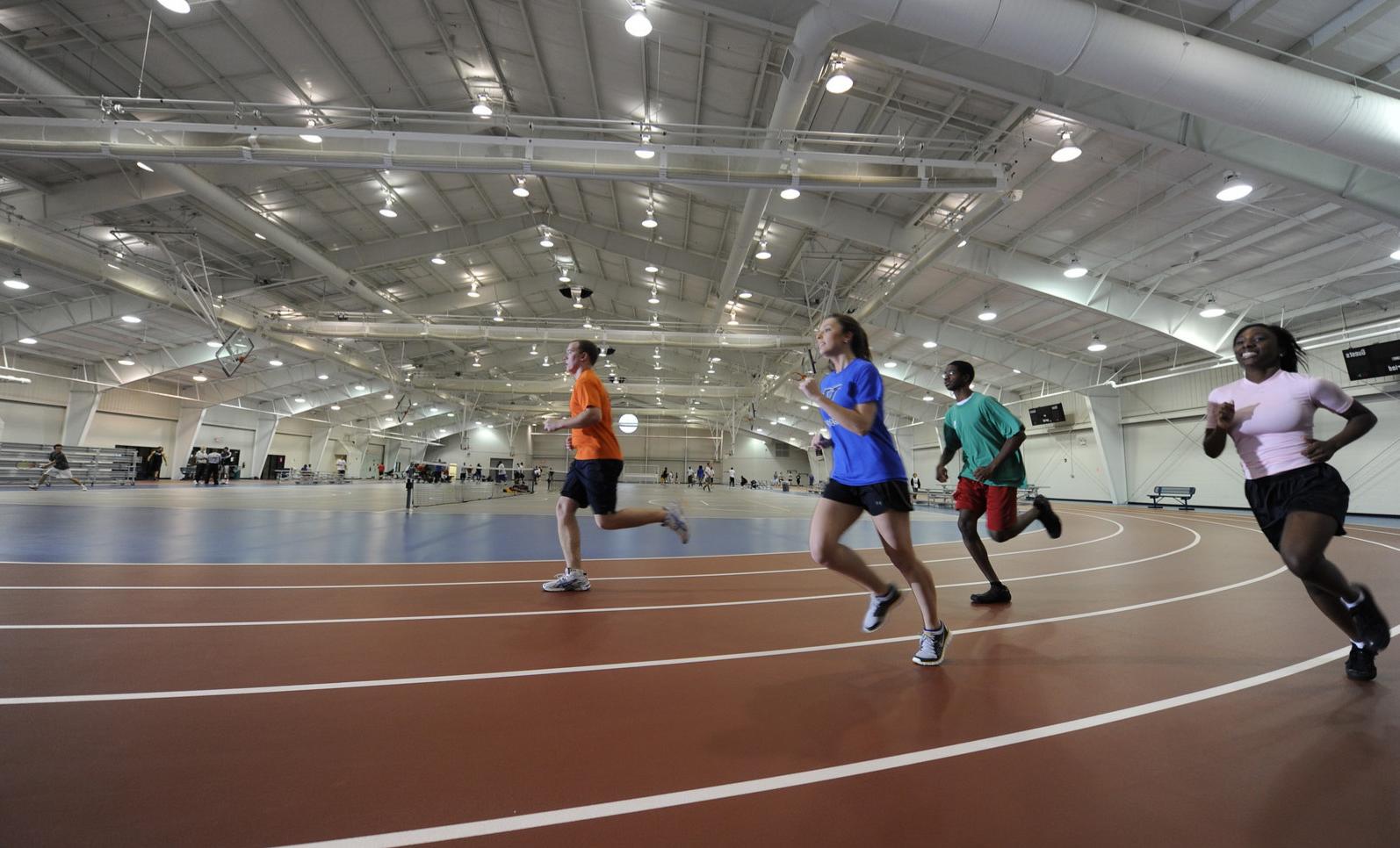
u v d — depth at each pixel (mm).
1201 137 7004
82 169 11219
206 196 11391
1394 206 6941
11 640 2482
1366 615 2121
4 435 21891
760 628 2926
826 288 16562
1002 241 12289
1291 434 2246
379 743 1594
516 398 45062
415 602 3408
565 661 2350
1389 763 1519
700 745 1607
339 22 9031
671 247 16688
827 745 1615
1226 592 4031
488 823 1220
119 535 6344
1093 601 3688
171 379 28344
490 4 8750
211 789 1333
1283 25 6449
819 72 7855
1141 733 1706
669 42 8500
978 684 2125
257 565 4648
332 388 33594
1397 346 13188
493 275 21531
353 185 13812
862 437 2281
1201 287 12797
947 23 5207
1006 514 3594
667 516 4027
